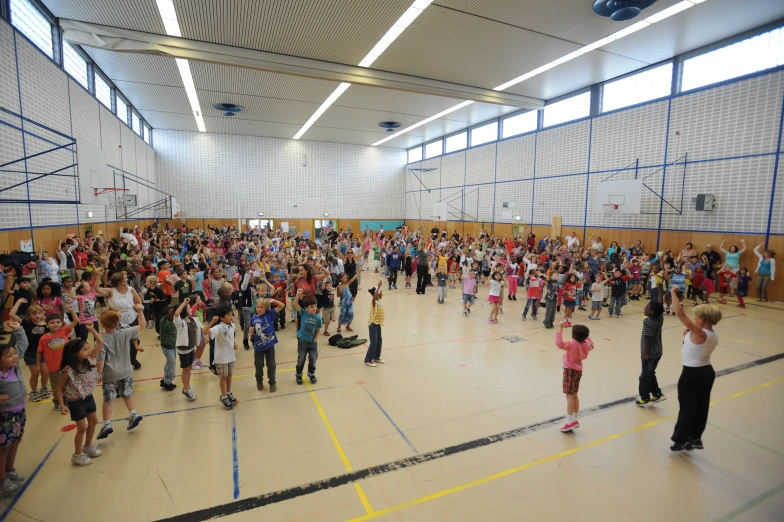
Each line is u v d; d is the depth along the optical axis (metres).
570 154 18.02
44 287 5.79
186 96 18.02
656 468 4.28
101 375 4.78
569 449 4.63
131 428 4.87
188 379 5.73
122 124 17.64
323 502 3.73
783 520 3.54
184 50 12.20
